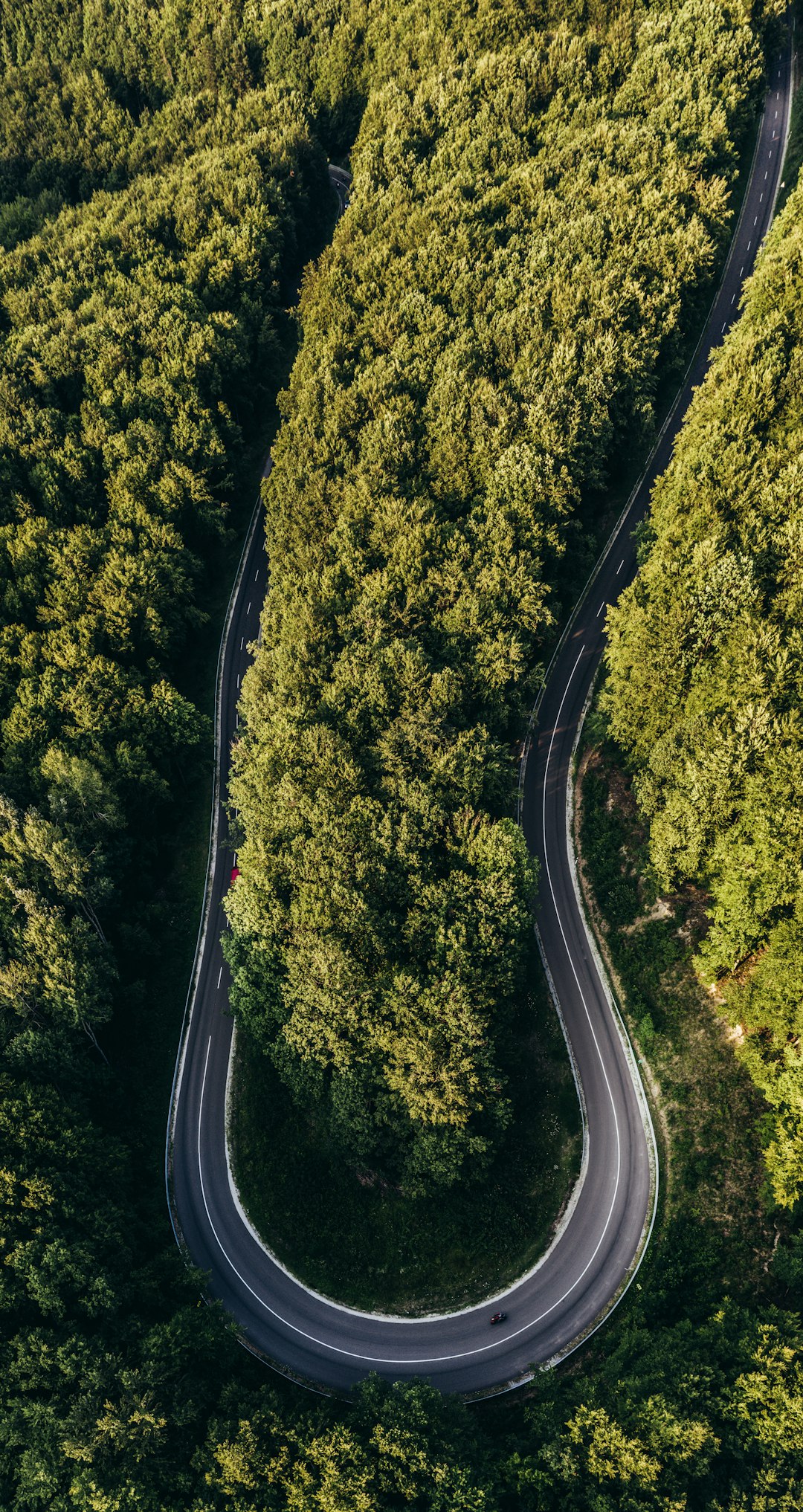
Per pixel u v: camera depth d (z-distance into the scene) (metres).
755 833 63.97
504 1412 64.38
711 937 66.88
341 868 71.19
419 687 80.25
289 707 82.06
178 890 95.12
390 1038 66.88
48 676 91.19
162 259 133.12
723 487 83.12
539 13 146.12
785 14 149.88
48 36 179.38
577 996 78.81
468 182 123.44
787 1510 48.53
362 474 96.31
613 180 115.81
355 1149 71.81
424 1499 54.38
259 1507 54.84
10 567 101.25
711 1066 70.88
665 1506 50.12
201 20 170.50
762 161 135.38
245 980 77.31
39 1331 60.59
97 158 166.25
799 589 73.25
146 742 93.12
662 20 135.38
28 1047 72.69
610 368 98.06
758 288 99.00
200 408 113.38
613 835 84.00
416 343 106.19
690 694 74.62
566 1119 74.06
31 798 87.81
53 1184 66.94
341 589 91.06
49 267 136.25
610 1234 69.25
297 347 137.00
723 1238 64.50
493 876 70.19
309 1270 73.19
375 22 157.25
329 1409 63.66
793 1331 55.81
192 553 107.00
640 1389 55.97
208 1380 64.06
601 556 103.50
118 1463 57.06
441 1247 71.62
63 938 75.25
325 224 156.75
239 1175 78.50
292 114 154.50
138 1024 86.56
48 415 111.94
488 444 94.12
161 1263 70.69
